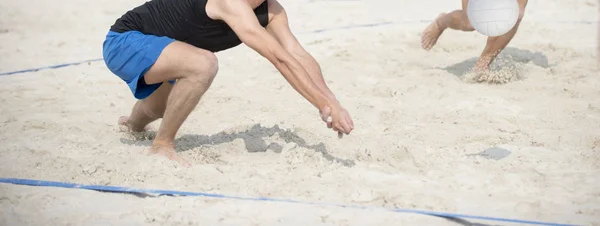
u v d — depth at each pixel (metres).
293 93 10.97
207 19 7.32
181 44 7.43
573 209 6.64
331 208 6.63
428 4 18.27
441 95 10.59
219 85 11.41
